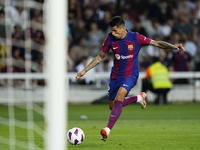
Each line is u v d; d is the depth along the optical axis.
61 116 7.79
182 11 57.34
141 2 56.19
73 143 16.92
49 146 7.80
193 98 43.84
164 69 39.66
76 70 46.00
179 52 46.94
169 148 16.55
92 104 42.09
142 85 40.16
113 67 19.34
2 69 40.41
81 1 56.16
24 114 32.66
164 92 40.06
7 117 30.42
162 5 56.78
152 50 49.06
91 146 17.08
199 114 31.75
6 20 38.88
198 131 22.08
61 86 7.80
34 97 41.78
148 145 17.34
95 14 53.75
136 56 18.80
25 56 42.75
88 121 27.58
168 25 55.06
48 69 8.06
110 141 18.55
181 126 24.44
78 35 51.12
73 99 43.47
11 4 46.03
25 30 43.47
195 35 53.34
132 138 19.48
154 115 31.17
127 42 18.42
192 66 48.88
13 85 41.25
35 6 48.31
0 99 41.12
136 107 38.56
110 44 18.67
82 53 48.84
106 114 32.12
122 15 54.38
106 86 45.06
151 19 55.41
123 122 26.84
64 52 7.87
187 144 17.62
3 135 20.64
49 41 7.93
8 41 40.84
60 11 7.76
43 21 44.31
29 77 39.09
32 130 22.77
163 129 23.02
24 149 16.31
